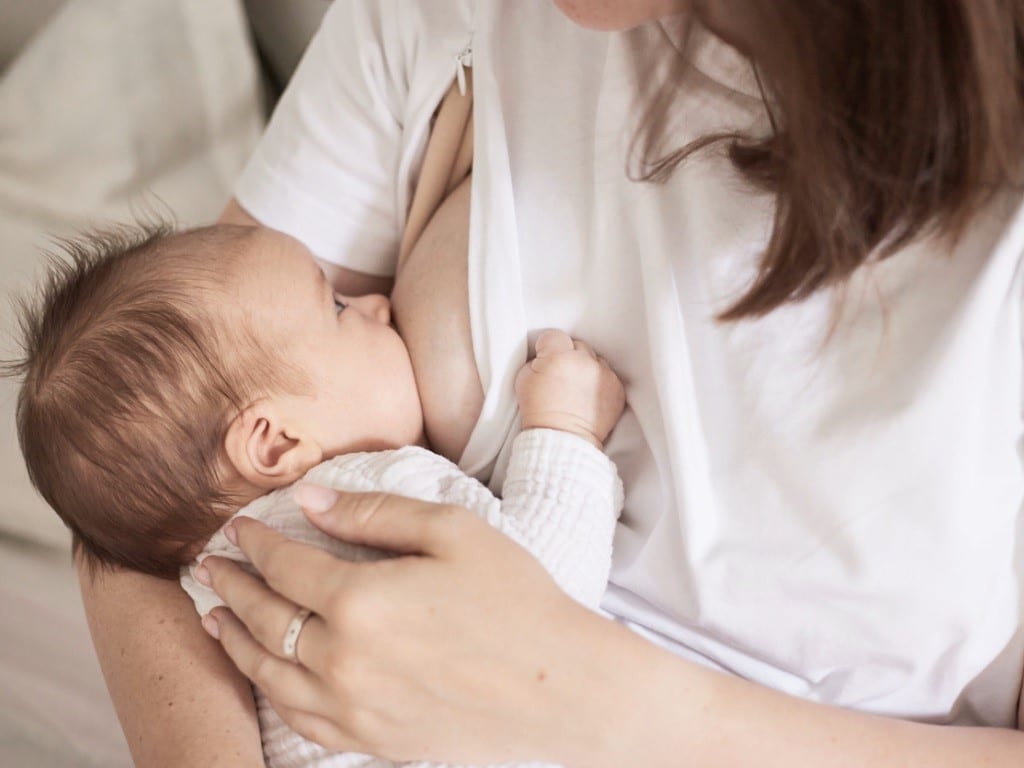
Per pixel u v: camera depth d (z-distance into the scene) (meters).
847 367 0.69
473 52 0.84
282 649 0.70
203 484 0.87
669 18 0.71
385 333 0.91
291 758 0.80
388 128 0.95
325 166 0.99
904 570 0.71
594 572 0.78
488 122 0.82
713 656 0.82
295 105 1.00
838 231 0.60
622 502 0.83
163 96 1.57
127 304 0.87
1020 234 0.62
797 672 0.81
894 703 0.80
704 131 0.72
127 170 1.56
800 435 0.71
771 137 0.67
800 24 0.55
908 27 0.54
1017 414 0.67
